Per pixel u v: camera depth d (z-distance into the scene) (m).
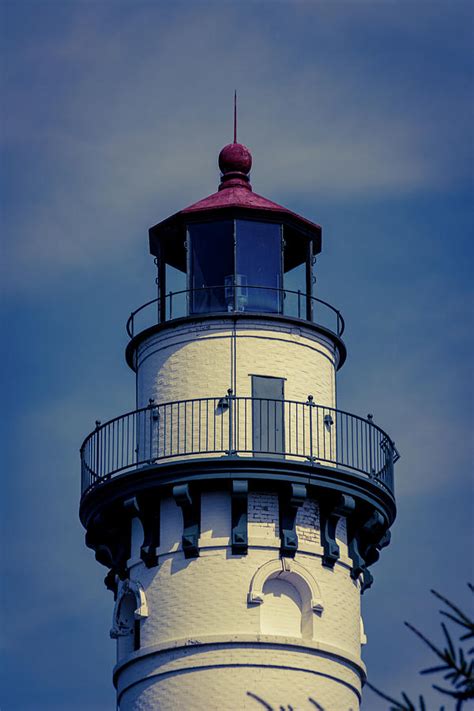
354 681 59.44
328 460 59.00
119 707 59.78
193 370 60.69
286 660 57.44
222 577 57.94
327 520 59.62
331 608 59.00
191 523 58.62
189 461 58.12
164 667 57.84
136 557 60.12
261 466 58.06
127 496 59.56
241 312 60.94
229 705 56.72
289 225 63.19
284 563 58.16
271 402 60.00
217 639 57.28
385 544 63.00
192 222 62.84
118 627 60.50
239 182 64.56
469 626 27.36
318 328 62.00
